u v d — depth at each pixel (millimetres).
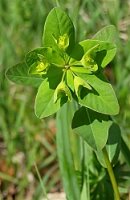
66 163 370
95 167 387
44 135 513
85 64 270
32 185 490
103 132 293
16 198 483
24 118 520
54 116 518
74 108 365
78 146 415
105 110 278
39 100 281
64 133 371
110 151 334
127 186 394
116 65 523
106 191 372
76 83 272
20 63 290
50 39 275
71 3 513
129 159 372
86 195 368
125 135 455
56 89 271
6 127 510
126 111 487
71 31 277
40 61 268
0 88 524
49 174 469
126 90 497
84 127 294
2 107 523
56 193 475
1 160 512
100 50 275
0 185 488
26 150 504
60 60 275
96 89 279
